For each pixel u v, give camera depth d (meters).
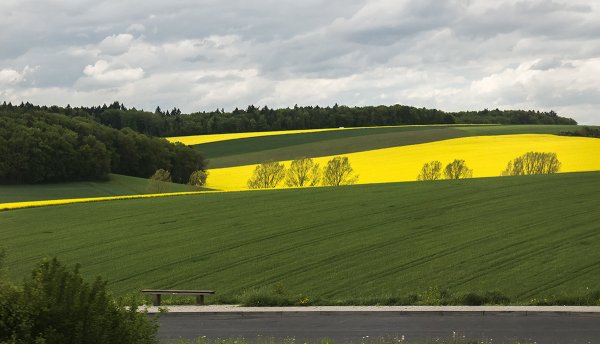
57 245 35.41
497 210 38.69
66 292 10.29
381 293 23.27
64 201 50.47
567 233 31.80
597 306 18.28
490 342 14.75
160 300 21.42
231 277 27.19
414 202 42.97
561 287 22.81
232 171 98.56
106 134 100.88
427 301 19.52
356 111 171.38
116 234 37.69
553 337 15.11
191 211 44.03
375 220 38.00
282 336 16.08
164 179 84.56
